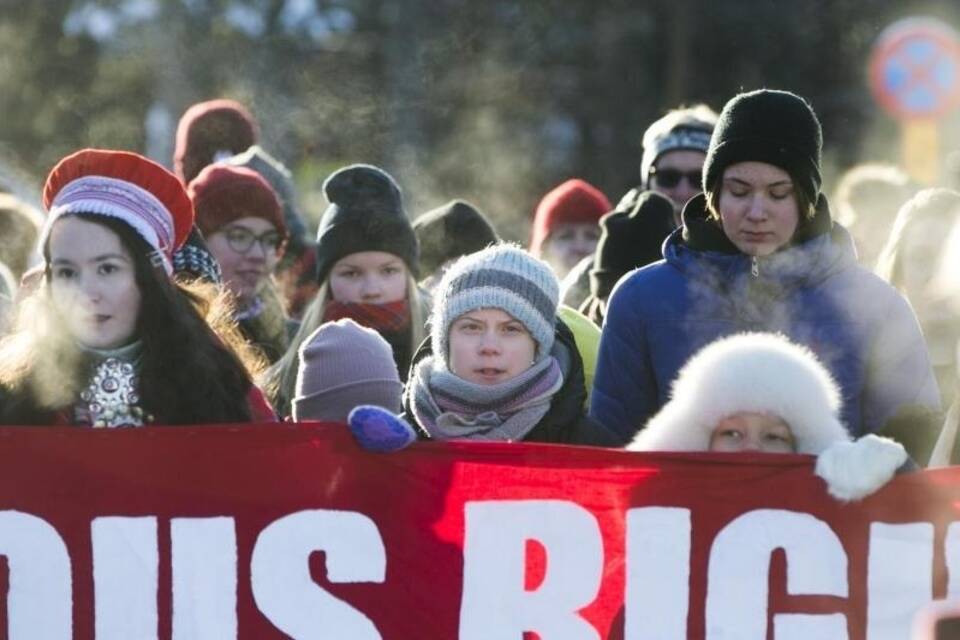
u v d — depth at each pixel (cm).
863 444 1738
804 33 11119
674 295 2028
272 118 10731
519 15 11594
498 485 1759
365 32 12075
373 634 1764
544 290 1927
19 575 1762
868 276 2023
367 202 2508
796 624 1756
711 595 1758
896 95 5969
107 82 11800
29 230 2820
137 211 1820
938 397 2012
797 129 2008
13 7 11844
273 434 1761
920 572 1747
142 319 1811
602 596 1762
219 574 1762
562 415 1923
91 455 1759
